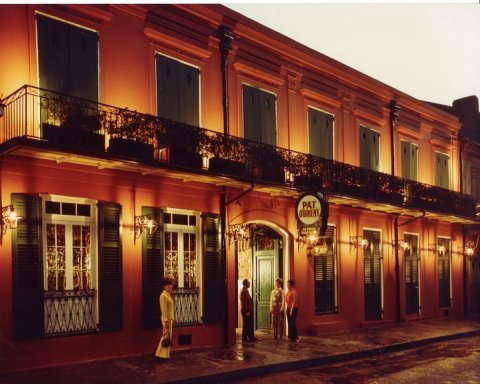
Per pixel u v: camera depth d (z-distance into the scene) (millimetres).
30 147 9812
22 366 10297
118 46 12688
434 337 16875
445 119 24891
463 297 24969
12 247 10289
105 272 11664
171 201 13281
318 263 17406
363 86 19969
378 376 11016
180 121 13961
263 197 15711
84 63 12008
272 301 15320
